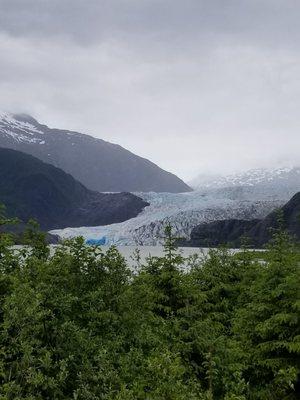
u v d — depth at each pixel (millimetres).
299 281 16234
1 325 9516
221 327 17703
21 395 8695
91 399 9203
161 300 16734
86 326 12906
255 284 18406
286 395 15453
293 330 15930
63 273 13328
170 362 9477
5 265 13406
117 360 11594
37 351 9688
